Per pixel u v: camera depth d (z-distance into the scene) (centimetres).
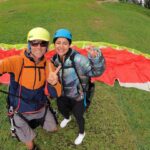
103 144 217
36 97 156
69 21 586
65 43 171
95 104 268
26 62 148
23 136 165
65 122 222
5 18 563
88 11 713
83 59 175
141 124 260
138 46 522
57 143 211
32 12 616
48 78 150
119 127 242
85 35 508
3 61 146
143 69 358
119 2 1202
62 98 197
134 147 222
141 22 799
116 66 356
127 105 286
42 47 146
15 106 158
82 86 185
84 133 208
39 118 167
